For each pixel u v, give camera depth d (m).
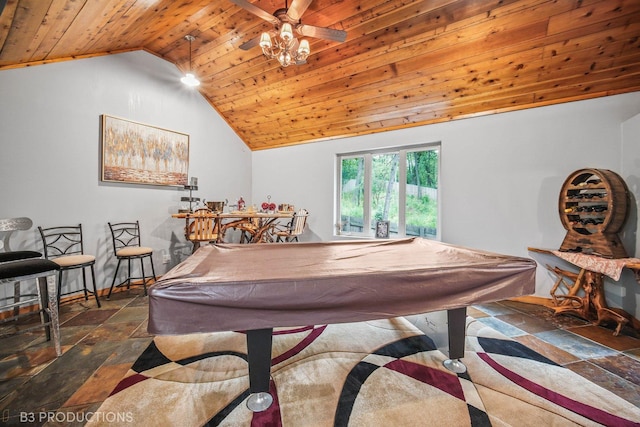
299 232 4.23
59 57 3.00
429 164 3.98
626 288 2.62
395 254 2.02
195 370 1.84
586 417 1.44
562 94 2.90
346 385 1.69
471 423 1.40
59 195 3.03
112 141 3.43
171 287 1.15
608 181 2.48
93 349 2.12
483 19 2.47
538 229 3.11
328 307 1.32
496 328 2.51
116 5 2.28
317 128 4.53
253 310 1.25
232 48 3.48
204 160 4.60
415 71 3.12
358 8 2.63
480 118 3.39
